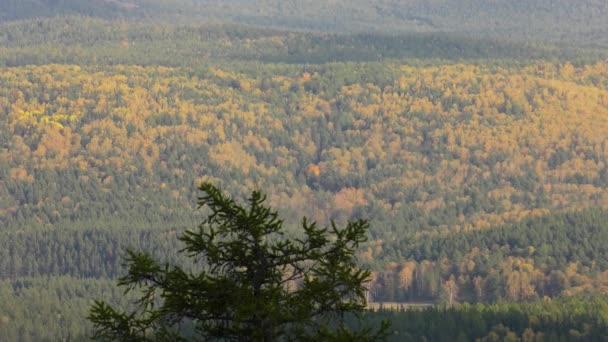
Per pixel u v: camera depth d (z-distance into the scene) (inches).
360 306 2313.0
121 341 2283.5
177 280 2311.8
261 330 2237.9
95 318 2299.5
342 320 2305.6
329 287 2299.5
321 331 2226.9
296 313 2260.1
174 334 2311.8
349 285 2303.2
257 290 2314.2
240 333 2263.8
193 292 2299.5
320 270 2329.0
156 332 2305.6
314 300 2290.8
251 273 2326.5
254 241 2327.8
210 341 2305.6
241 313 2217.0
